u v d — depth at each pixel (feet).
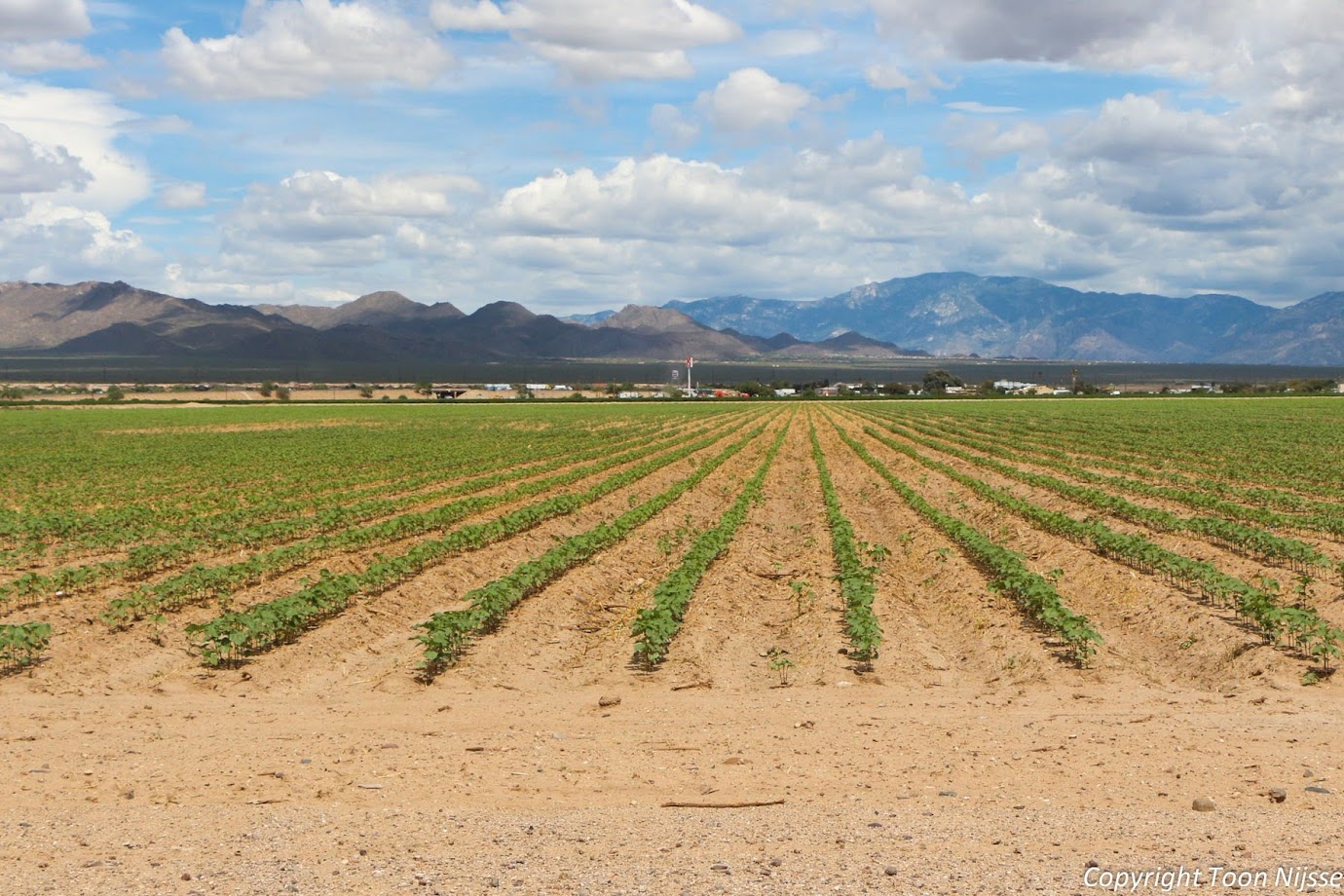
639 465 187.52
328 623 68.54
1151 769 39.73
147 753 43.55
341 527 113.39
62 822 34.42
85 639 65.05
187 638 65.72
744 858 30.27
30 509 132.98
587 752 43.01
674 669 59.82
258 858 30.63
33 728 48.01
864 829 32.78
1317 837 31.78
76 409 458.91
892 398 654.12
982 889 27.68
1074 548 95.25
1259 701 51.90
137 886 28.48
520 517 106.22
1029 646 62.49
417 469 186.39
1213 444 220.23
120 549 101.35
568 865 29.84
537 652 64.23
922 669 59.82
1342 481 151.74
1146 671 60.39
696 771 40.06
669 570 91.76
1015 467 181.78
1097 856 30.14
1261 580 78.02
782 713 49.98
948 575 84.38
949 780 38.70
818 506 133.80
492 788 38.11
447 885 28.37
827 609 73.36
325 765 41.24
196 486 160.15
